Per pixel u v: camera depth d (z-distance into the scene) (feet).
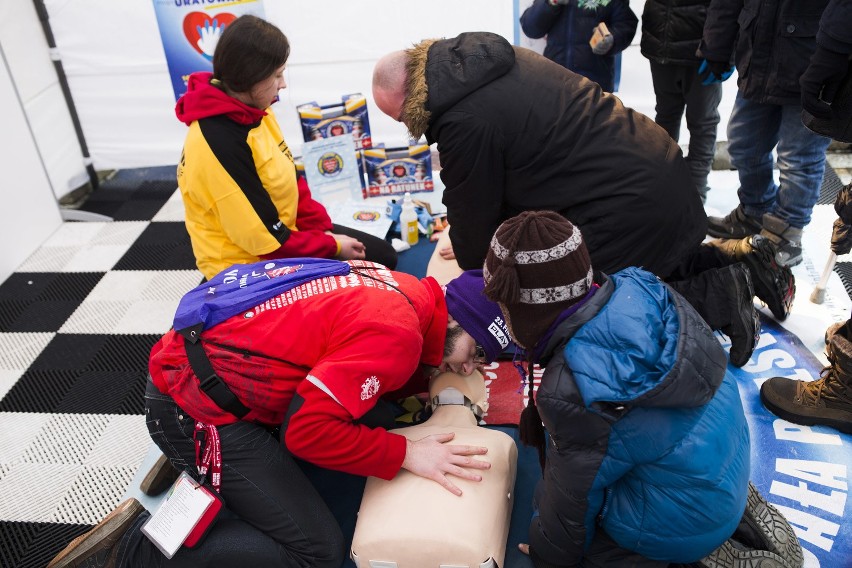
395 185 10.59
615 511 5.07
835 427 6.86
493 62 6.81
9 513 6.97
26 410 8.19
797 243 8.93
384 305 5.58
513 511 6.30
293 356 5.57
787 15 7.49
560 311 4.55
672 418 4.57
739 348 7.52
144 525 5.67
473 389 6.81
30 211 10.95
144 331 9.27
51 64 11.56
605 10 9.77
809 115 7.22
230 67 6.73
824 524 6.06
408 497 5.72
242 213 7.07
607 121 7.03
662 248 7.25
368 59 11.73
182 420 5.87
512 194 7.43
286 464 5.91
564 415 4.54
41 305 9.89
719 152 11.66
